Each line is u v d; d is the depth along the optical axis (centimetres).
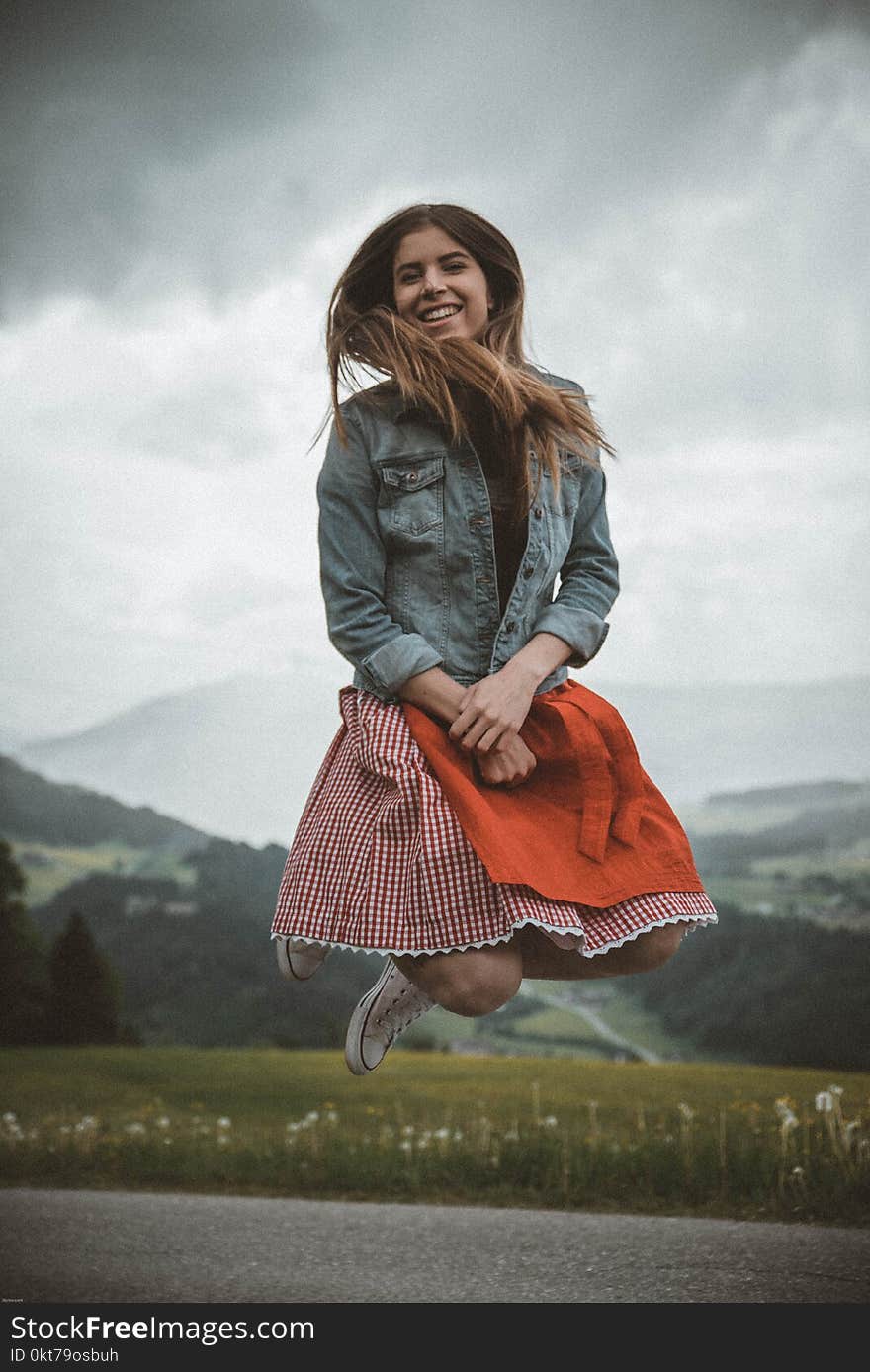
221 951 6669
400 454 190
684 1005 6756
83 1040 5600
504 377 183
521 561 190
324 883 181
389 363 187
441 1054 2833
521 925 162
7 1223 384
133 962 6700
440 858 169
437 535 189
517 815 176
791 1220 405
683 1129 559
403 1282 286
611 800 178
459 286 197
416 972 174
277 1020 5922
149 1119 1128
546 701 182
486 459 192
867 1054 5178
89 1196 474
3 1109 1639
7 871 5734
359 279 203
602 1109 1207
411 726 181
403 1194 498
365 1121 1000
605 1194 472
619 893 173
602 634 193
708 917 182
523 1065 2519
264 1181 548
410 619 191
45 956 5666
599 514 210
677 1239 345
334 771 193
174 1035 5809
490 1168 525
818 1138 495
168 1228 374
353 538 192
